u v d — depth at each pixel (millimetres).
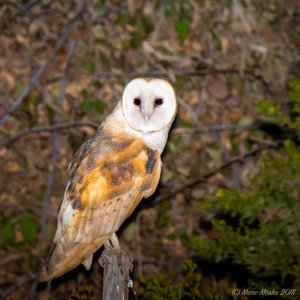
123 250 8344
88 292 11461
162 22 14508
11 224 12930
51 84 13617
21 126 13383
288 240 6348
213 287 12484
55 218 13070
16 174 13219
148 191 8922
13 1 14078
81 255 8641
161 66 14094
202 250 6840
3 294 12719
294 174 6492
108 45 14047
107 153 8875
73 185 8812
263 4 15500
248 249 6609
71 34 13977
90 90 13633
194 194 13562
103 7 14344
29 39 13938
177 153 13758
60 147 13391
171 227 13445
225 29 14797
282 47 15031
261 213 6547
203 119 14062
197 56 14258
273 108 7129
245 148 13977
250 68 14578
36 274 12812
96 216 8680
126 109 8914
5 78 13539
